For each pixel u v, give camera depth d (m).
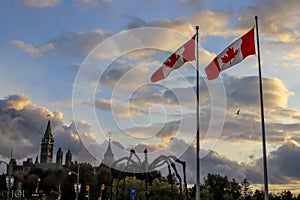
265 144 23.69
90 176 92.06
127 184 37.28
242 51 22.09
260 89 24.30
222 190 89.00
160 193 36.28
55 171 129.12
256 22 23.59
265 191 23.06
